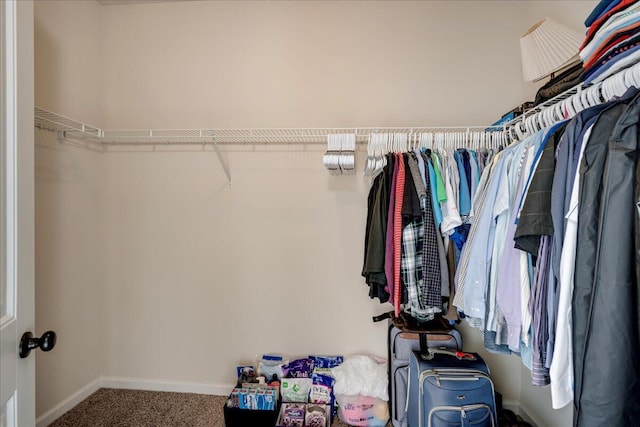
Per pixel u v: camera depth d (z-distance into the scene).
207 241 1.98
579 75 1.09
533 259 0.94
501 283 1.01
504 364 1.79
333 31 1.90
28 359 0.74
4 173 0.68
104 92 1.98
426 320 1.62
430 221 1.35
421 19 1.86
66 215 1.76
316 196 1.92
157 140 1.98
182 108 1.98
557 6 1.56
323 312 1.93
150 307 1.99
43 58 1.61
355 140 1.71
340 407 1.64
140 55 1.98
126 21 1.98
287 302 1.94
